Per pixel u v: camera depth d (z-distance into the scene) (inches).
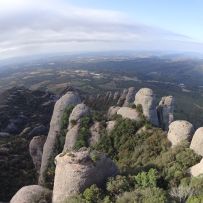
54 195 1456.7
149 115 2608.3
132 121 2583.7
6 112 5767.7
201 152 1865.2
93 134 2578.7
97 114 2770.7
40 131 4734.3
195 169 1658.5
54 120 2822.3
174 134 2197.3
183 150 1950.1
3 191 2878.9
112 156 2440.9
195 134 1940.2
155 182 1487.5
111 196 1374.3
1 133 4793.3
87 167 1413.6
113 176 1504.7
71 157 1449.3
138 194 1314.0
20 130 5442.9
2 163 3265.3
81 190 1389.0
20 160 3410.4
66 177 1409.9
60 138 2719.0
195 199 1229.7
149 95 2659.9
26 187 1601.9
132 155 2336.4
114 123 2628.0
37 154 3171.8
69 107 2807.6
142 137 2428.6
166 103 2817.4
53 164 2635.3
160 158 1964.8
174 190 1379.2
